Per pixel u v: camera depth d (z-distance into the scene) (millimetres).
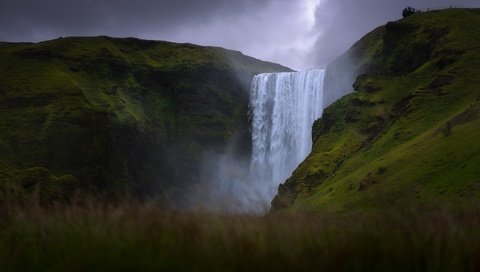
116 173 178750
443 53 130375
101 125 174625
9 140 158250
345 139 127750
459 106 101688
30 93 178375
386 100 131875
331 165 119312
